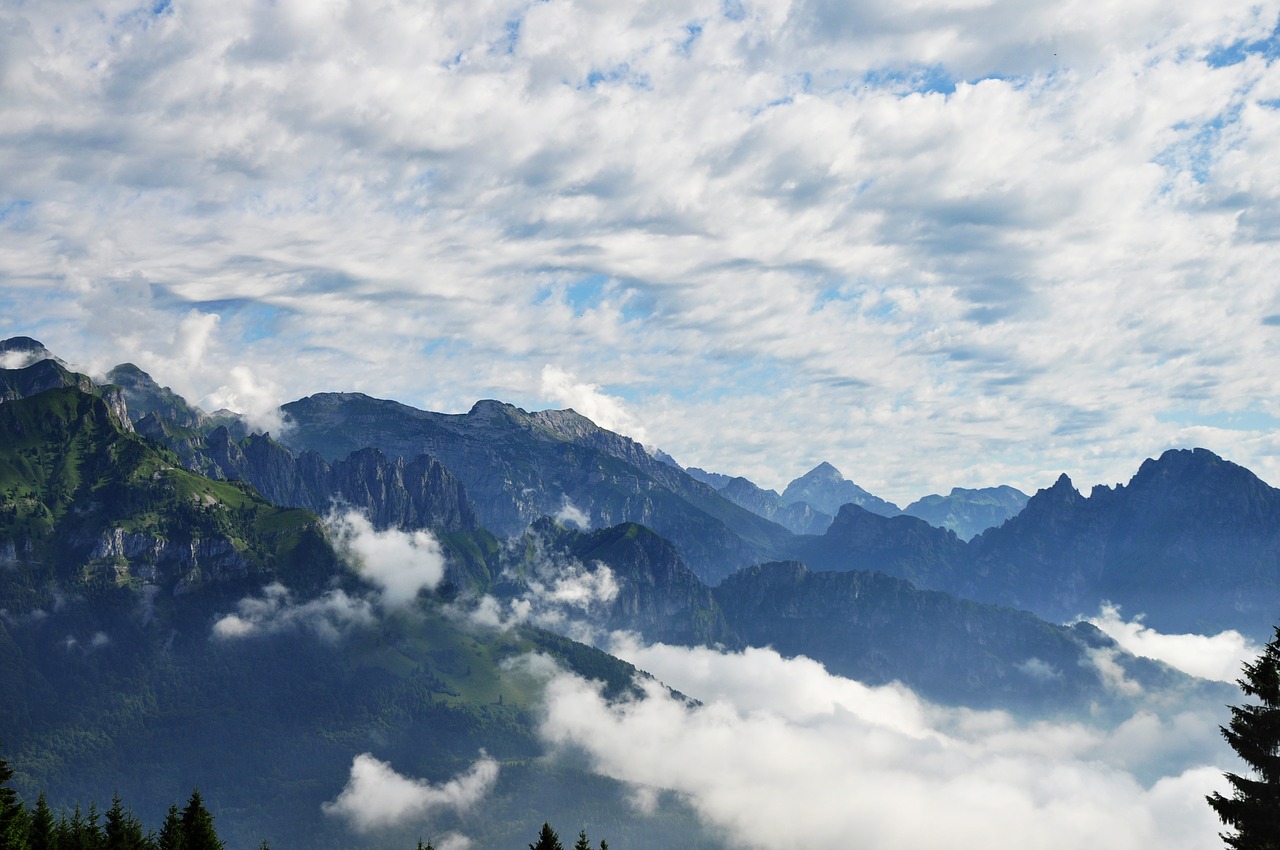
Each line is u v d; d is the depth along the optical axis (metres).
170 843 192.50
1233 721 84.12
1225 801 83.38
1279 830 80.00
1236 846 81.94
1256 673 82.94
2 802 171.88
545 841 165.12
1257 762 81.56
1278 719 80.44
